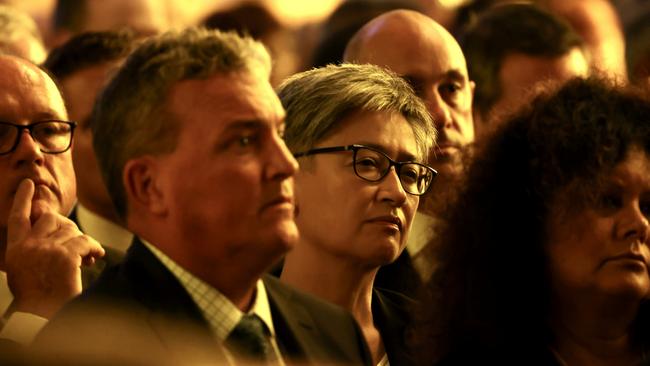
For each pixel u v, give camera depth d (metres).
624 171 7.75
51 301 8.26
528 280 8.00
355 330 7.51
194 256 6.48
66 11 17.06
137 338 4.81
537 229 7.94
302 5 20.42
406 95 8.91
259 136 6.50
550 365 7.91
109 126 6.58
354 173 8.68
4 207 8.68
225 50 6.56
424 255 8.50
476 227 8.12
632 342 8.06
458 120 11.38
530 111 8.14
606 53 17.39
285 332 6.99
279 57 17.66
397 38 11.49
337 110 8.73
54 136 8.90
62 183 8.87
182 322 6.24
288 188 6.52
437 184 10.48
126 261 6.50
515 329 8.02
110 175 6.62
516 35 13.37
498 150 8.14
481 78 13.36
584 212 7.77
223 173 6.40
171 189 6.44
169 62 6.50
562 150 7.83
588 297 7.85
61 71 11.55
